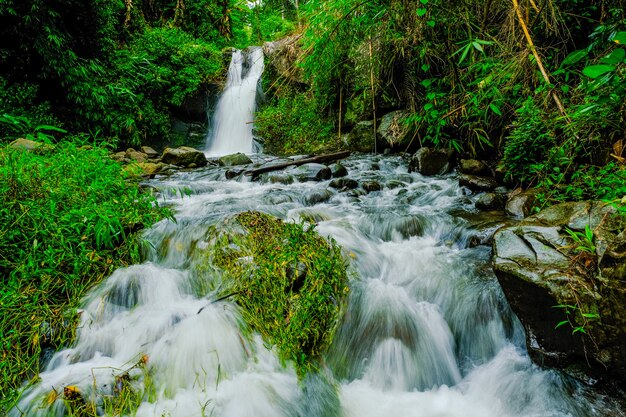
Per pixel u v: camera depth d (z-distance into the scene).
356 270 2.96
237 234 2.82
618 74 1.87
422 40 4.59
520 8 3.61
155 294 2.70
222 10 14.84
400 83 7.05
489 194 4.31
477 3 4.16
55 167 3.68
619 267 1.76
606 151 3.20
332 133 9.17
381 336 2.54
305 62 7.25
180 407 1.96
